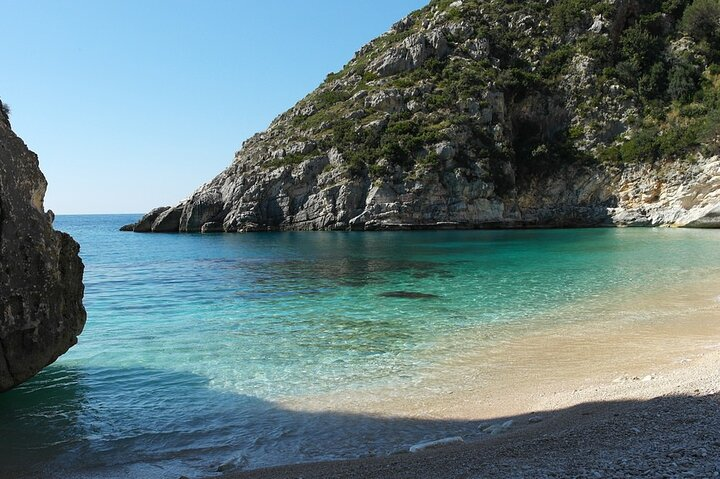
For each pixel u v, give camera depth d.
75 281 12.53
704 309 18.84
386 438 8.84
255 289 26.47
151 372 12.89
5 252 10.71
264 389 11.58
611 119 81.31
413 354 14.12
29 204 11.26
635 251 39.53
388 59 94.88
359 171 76.69
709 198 64.69
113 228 137.12
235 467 7.91
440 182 75.12
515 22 98.00
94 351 14.84
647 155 74.25
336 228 75.69
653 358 12.86
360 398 10.88
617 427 7.71
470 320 18.23
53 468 8.17
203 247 55.44
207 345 15.41
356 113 85.50
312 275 31.52
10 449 8.86
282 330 17.28
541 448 7.23
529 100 86.81
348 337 16.17
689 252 37.88
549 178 80.31
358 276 30.53
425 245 50.28
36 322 11.27
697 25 86.19
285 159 82.38
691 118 75.06
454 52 93.44
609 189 76.06
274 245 55.34
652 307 19.52
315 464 7.72
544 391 10.83
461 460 7.13
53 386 11.92
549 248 44.03
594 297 21.92
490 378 11.92
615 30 90.88
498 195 77.62
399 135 79.38
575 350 14.02
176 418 10.05
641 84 83.62
